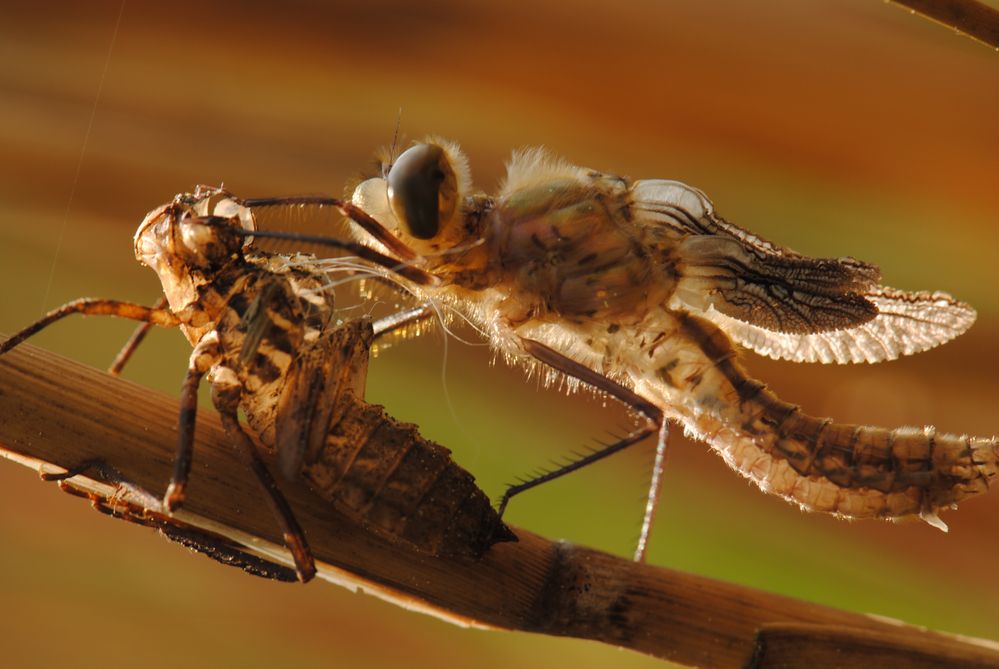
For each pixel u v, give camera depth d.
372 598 0.27
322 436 0.22
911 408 0.27
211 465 0.22
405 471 0.22
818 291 0.24
